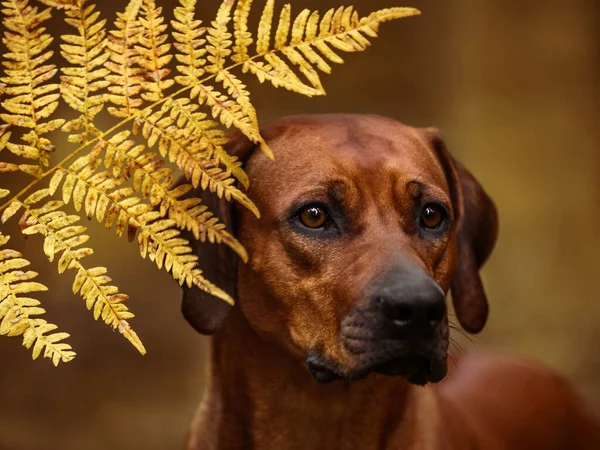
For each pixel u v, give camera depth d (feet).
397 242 9.14
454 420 11.84
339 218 9.43
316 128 10.02
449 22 39.04
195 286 10.14
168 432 22.31
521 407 14.23
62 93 5.91
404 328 8.38
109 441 21.66
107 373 25.54
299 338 9.48
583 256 31.76
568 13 33.19
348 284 8.95
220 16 6.15
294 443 10.53
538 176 32.60
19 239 29.35
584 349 29.37
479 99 33.83
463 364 14.93
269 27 6.17
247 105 6.05
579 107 32.89
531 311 31.07
